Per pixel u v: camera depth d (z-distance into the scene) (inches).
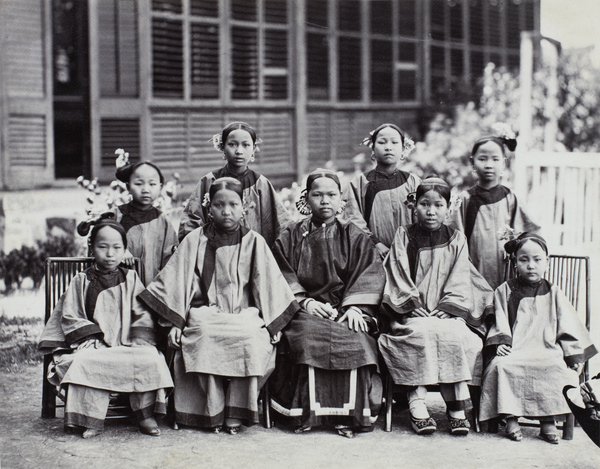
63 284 191.5
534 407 176.4
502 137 210.2
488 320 191.5
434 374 177.9
